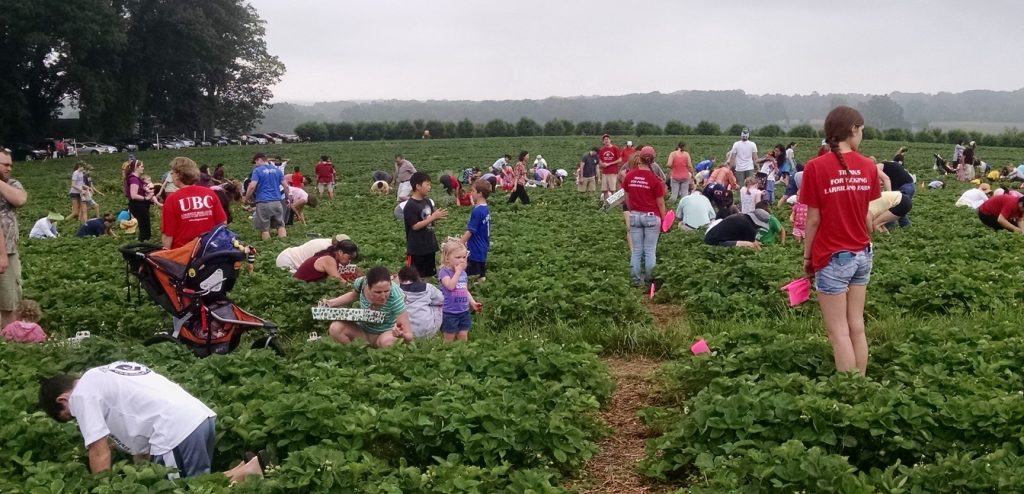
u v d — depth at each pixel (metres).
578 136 79.69
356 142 80.00
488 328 11.62
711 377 8.52
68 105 86.44
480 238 14.09
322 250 13.89
